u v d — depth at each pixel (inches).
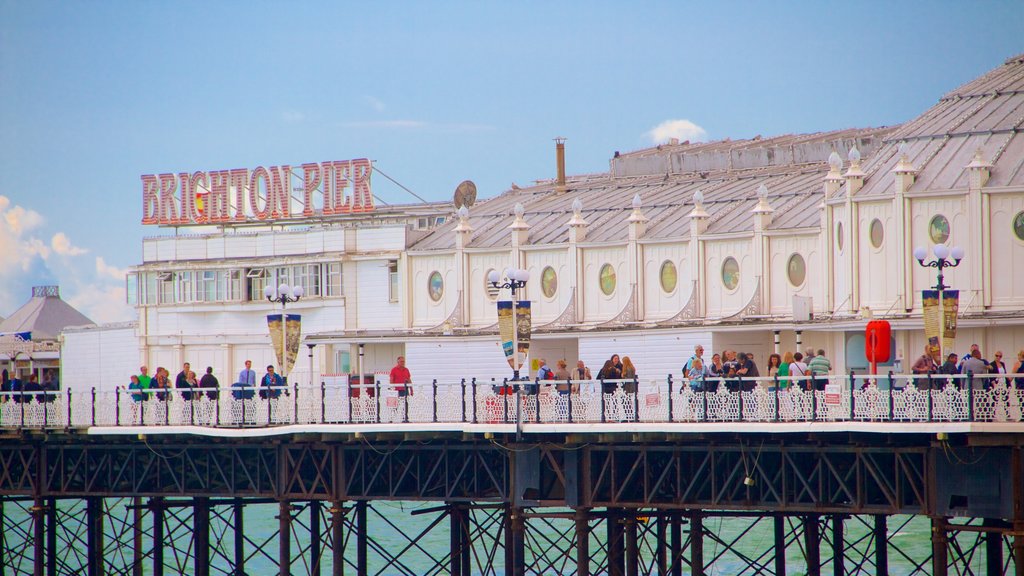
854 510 7755.9
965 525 7401.6
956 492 7401.6
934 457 7460.6
